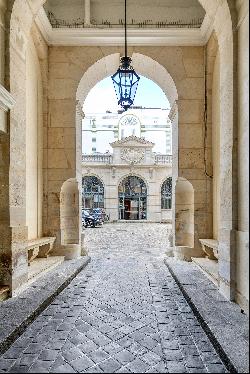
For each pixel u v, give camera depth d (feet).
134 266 32.30
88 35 33.24
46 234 33.86
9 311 17.07
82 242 37.35
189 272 26.84
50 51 34.01
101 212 112.47
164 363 12.71
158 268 31.24
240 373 10.93
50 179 33.99
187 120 33.71
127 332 15.70
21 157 22.09
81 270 30.12
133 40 33.60
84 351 13.74
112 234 71.41
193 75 33.81
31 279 23.30
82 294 22.15
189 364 12.59
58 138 34.01
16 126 21.21
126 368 12.32
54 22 33.35
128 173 119.75
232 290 18.44
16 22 21.22
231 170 18.40
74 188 35.63
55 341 14.69
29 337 15.10
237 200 18.13
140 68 37.50
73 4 33.58
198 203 33.42
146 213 120.26
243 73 17.02
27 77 29.40
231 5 18.40
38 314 17.87
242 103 17.21
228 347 12.83
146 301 20.57
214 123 32.65
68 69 34.01
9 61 20.20
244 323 15.31
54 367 12.41
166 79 35.86
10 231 19.94
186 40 33.45
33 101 31.37
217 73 31.30
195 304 18.11
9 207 19.98
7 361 12.88
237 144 18.19
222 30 20.61
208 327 14.96
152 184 119.34
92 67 34.53
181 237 35.09
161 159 120.88
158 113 155.63
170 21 33.68
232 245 18.26
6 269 19.77
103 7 33.78
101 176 120.06
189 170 33.55
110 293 22.41
